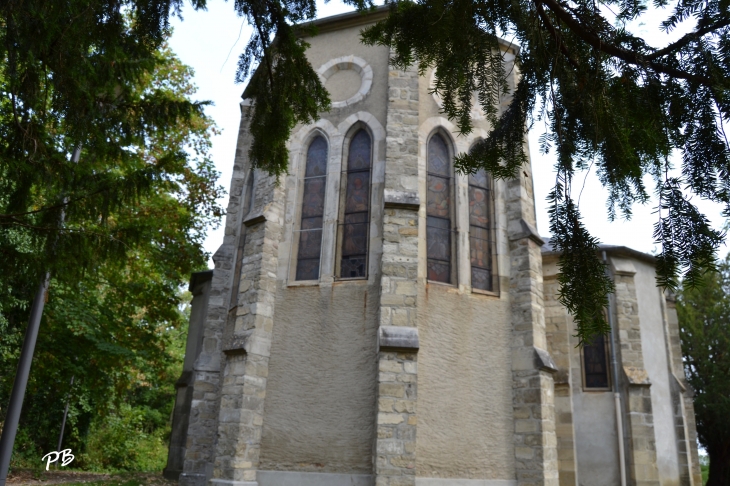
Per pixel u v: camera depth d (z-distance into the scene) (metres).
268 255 13.15
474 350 12.68
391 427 10.95
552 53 4.26
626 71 4.03
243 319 12.88
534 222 14.27
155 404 37.81
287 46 6.69
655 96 3.91
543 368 12.44
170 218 20.33
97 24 6.68
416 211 12.60
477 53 4.27
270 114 6.89
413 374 11.28
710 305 28.95
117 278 18.52
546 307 18.78
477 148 4.49
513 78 7.43
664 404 19.06
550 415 12.47
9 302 15.25
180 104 8.95
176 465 18.41
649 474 17.02
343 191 13.75
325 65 14.91
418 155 13.48
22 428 21.95
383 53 14.51
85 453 24.42
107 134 8.66
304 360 12.46
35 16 6.24
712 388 26.62
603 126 4.04
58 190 8.33
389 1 5.09
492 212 14.05
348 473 11.45
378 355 11.42
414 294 11.95
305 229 13.74
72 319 16.28
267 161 7.16
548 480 11.88
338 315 12.59
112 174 8.69
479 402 12.33
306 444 11.85
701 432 27.41
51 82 7.36
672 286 3.73
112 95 8.39
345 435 11.71
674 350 21.06
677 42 3.78
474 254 13.62
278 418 12.16
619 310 18.61
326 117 14.44
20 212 8.07
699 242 3.65
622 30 4.04
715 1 3.67
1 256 8.06
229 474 11.52
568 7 4.21
